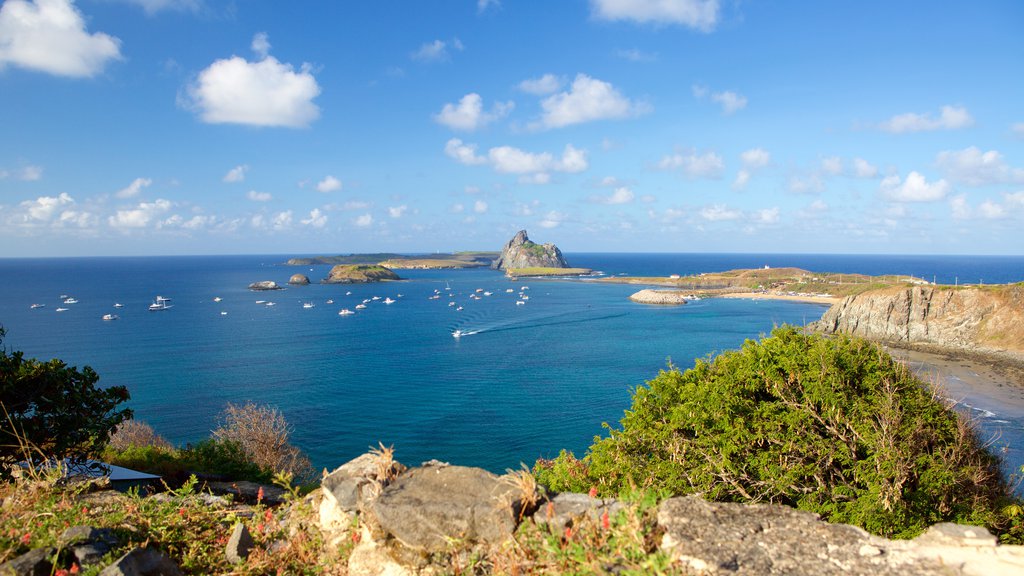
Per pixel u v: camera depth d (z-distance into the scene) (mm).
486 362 91375
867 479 12344
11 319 145125
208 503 8734
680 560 5352
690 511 6176
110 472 14961
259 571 6566
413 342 112312
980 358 93562
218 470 18438
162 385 75062
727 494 13742
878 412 13406
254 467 19812
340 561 6512
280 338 116875
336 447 52062
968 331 105125
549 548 5480
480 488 6633
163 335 119688
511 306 183000
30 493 8117
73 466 14070
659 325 136375
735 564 5270
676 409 15367
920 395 14461
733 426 14086
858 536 5793
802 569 5215
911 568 5250
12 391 13562
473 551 5988
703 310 169875
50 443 13742
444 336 120375
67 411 14875
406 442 53344
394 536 6387
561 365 88688
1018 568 5242
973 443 14570
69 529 6488
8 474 11211
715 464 13680
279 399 68188
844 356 14750
